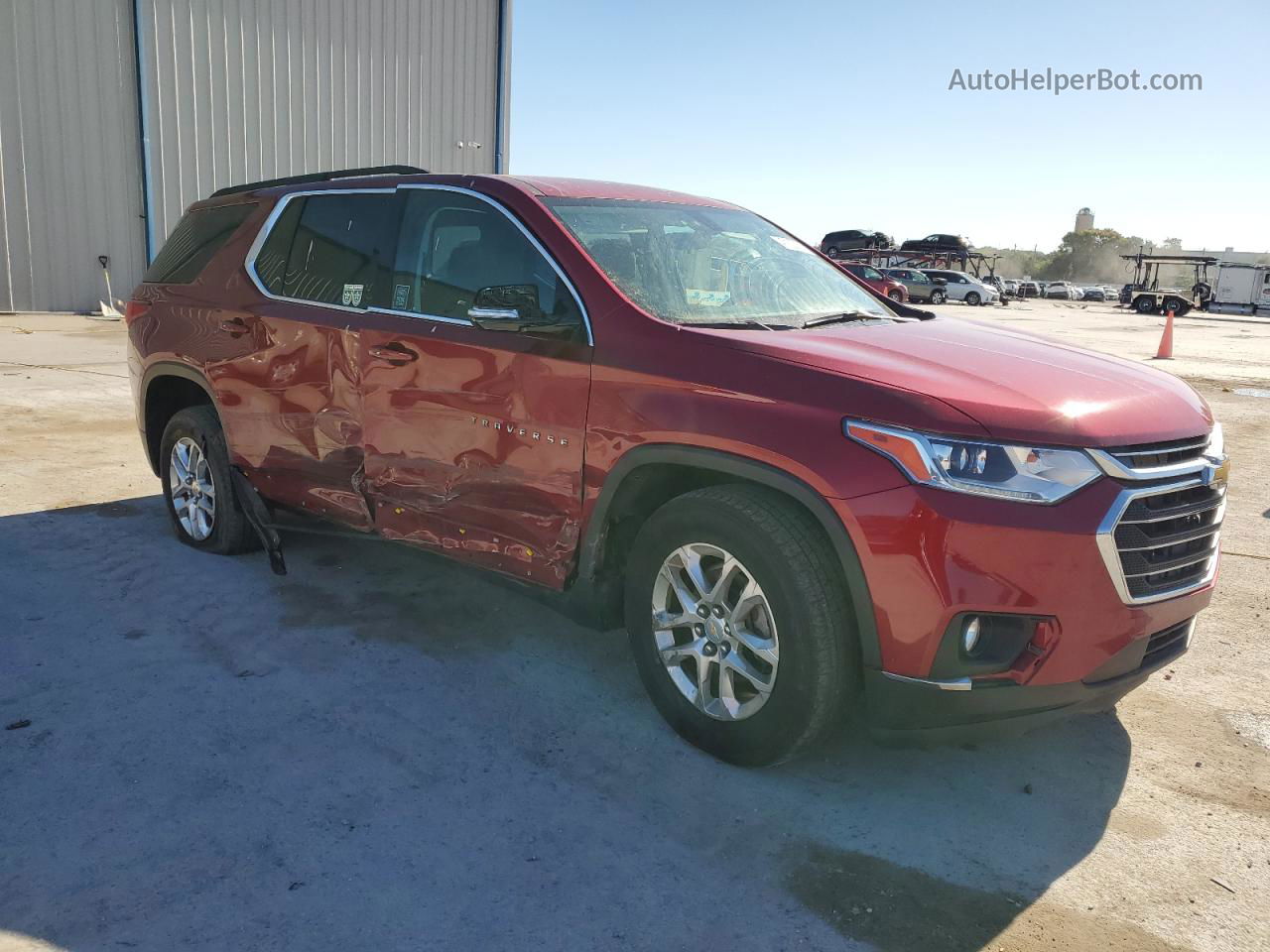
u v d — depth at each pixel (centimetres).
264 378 444
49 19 1659
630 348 320
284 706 345
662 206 408
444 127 2269
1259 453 861
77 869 253
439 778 302
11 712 334
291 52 1956
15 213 1667
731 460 293
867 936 240
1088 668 275
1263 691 386
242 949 227
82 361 1177
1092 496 267
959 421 266
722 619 307
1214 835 288
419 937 233
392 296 398
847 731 342
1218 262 4838
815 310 387
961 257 5231
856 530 271
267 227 464
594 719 342
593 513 329
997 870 268
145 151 1789
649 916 244
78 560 486
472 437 361
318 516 438
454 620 426
